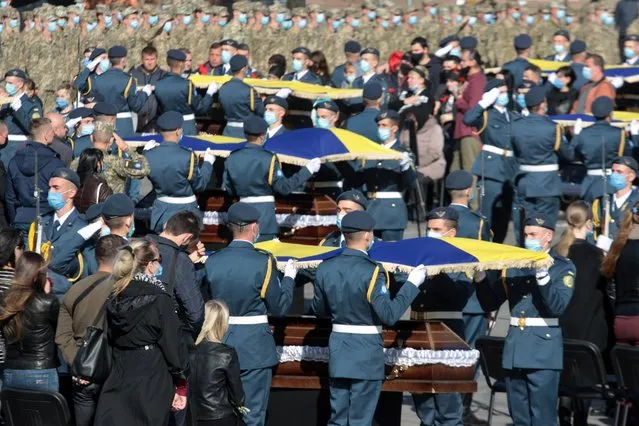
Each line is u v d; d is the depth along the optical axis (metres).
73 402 16.83
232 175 23.27
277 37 43.81
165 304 15.57
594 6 42.81
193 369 16.72
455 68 36.25
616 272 19.00
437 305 20.19
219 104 29.27
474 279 18.98
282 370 18.67
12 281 16.80
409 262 17.94
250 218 18.30
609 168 27.89
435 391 18.19
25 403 16.38
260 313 18.28
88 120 26.14
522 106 29.67
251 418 18.23
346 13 44.44
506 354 18.22
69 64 44.47
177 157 23.28
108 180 23.02
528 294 18.14
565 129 30.23
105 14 43.88
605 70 34.59
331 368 17.73
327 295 17.75
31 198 23.80
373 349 17.70
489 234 22.25
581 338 19.39
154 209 23.53
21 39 45.41
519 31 43.75
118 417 15.43
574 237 19.75
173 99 28.33
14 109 29.92
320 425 18.95
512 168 29.73
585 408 19.94
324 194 25.44
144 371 15.52
